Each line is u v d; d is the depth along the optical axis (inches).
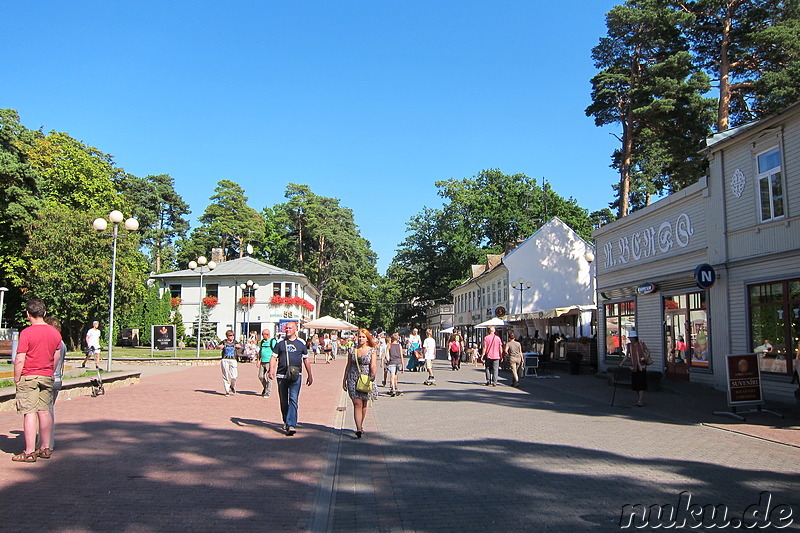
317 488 261.6
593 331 1250.0
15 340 845.8
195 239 2765.7
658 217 837.2
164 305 1932.8
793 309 563.2
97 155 1764.3
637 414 510.3
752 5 1000.9
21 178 1279.5
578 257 1716.3
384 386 802.8
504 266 1733.5
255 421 457.7
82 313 1311.5
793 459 326.0
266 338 630.5
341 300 2802.7
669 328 812.0
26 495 238.1
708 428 435.8
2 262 1353.3
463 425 449.4
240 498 242.8
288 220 2687.0
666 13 1045.2
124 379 697.0
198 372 1003.3
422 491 260.5
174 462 304.8
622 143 1250.0
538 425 446.3
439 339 3038.9
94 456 312.8
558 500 243.4
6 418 414.9
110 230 1328.7
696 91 1054.4
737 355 497.4
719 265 668.1
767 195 604.7
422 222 2706.7
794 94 904.3
